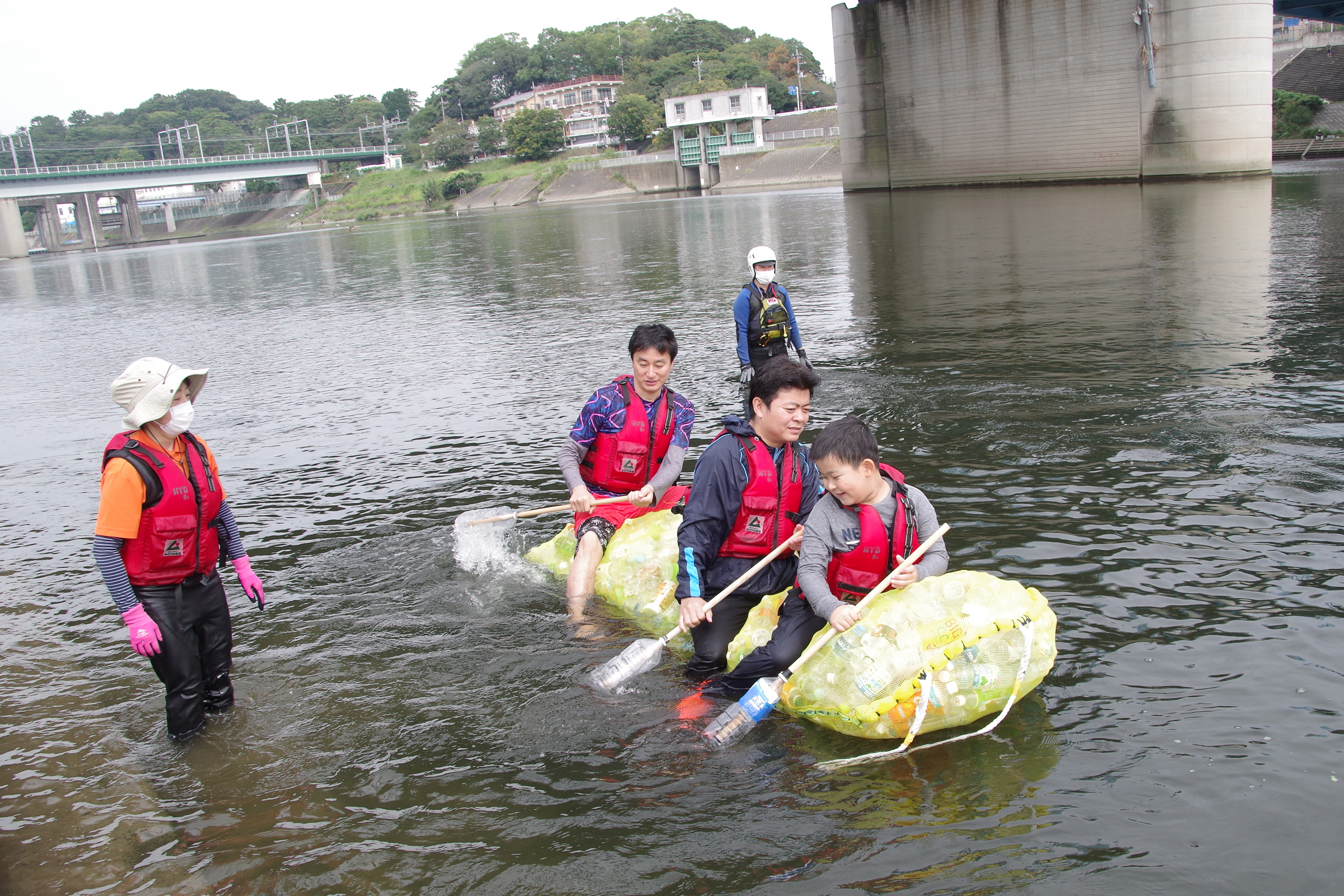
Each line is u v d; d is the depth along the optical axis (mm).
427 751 3475
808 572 3678
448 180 111000
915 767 3197
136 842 3059
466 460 7320
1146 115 36969
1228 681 3521
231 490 6930
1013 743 3279
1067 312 11695
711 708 3688
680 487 5438
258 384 11320
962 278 15555
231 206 137500
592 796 3143
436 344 13359
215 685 3818
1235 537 4734
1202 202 26641
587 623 4508
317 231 82438
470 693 3877
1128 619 4027
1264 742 3150
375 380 10977
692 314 14273
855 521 3709
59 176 91375
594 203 85688
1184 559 4539
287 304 21078
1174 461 5898
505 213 79875
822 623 3805
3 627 4820
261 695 3934
